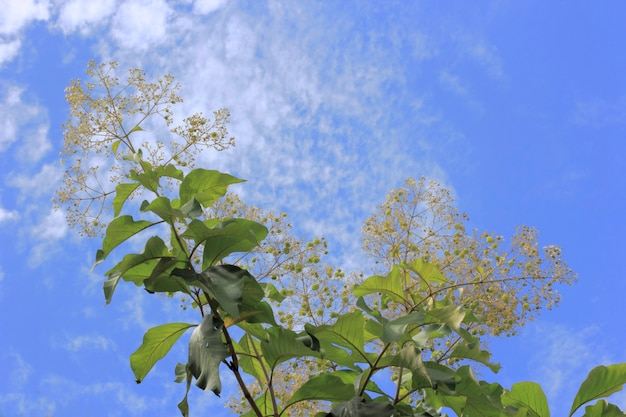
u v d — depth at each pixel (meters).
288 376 3.61
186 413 2.17
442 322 2.20
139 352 2.27
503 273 4.16
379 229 4.36
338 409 2.12
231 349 2.16
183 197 2.39
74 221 3.64
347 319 2.16
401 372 2.28
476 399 2.29
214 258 2.24
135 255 2.17
